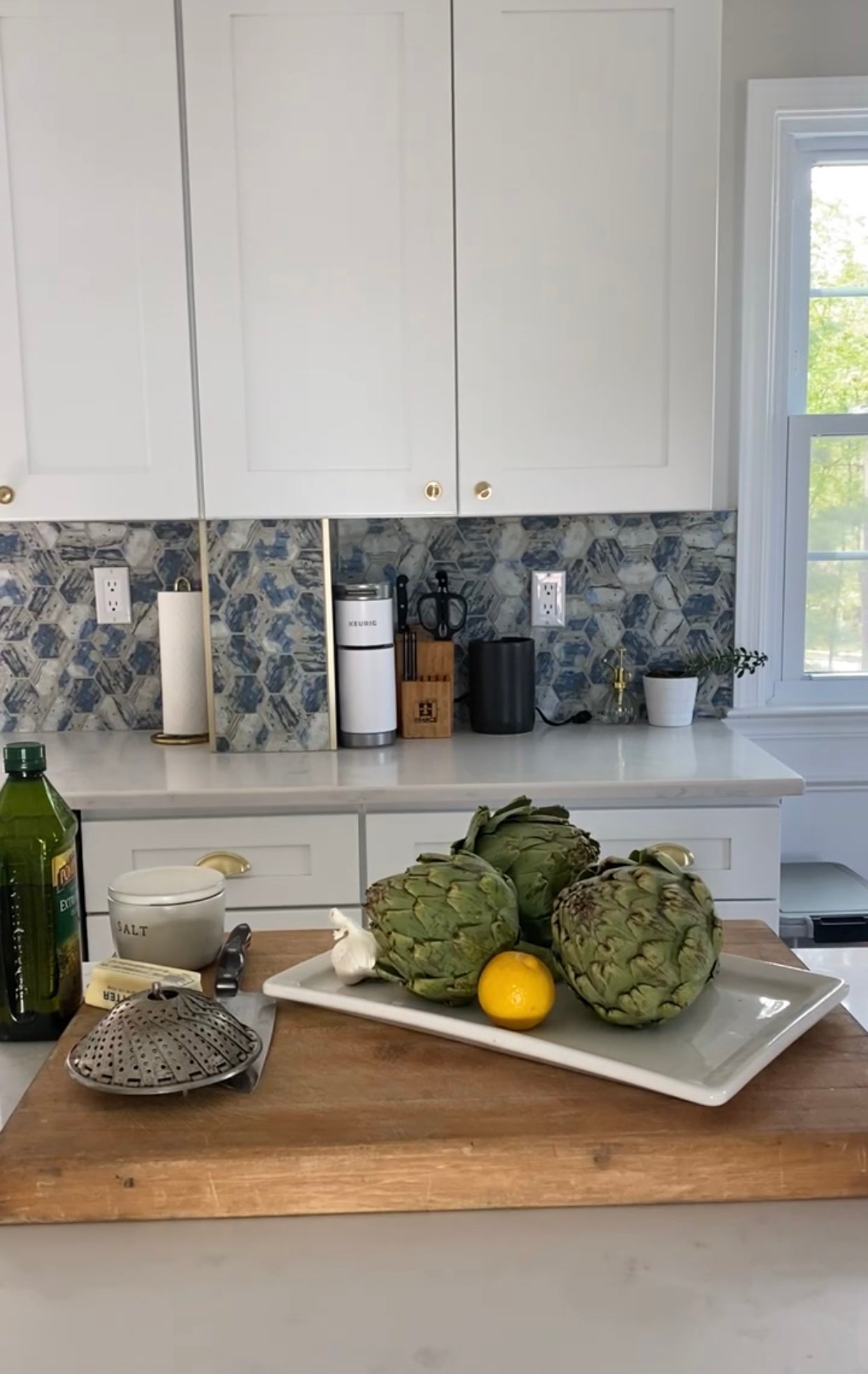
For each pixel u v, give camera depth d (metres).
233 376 2.20
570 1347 0.64
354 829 2.08
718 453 2.60
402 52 2.13
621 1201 0.79
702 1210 0.79
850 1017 1.00
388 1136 0.80
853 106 2.49
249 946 1.21
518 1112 0.83
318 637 2.34
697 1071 0.86
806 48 2.49
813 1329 0.65
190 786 2.08
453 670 2.55
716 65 2.14
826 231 2.64
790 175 2.57
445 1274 0.71
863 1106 0.83
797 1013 0.96
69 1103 0.86
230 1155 0.78
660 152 2.17
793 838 2.69
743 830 2.10
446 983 0.96
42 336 2.19
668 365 2.22
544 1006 0.92
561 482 2.24
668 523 2.61
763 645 2.69
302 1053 0.94
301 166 2.15
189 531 2.59
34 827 1.04
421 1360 0.63
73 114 2.14
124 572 2.60
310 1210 0.79
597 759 2.24
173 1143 0.80
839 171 2.62
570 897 0.92
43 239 2.16
